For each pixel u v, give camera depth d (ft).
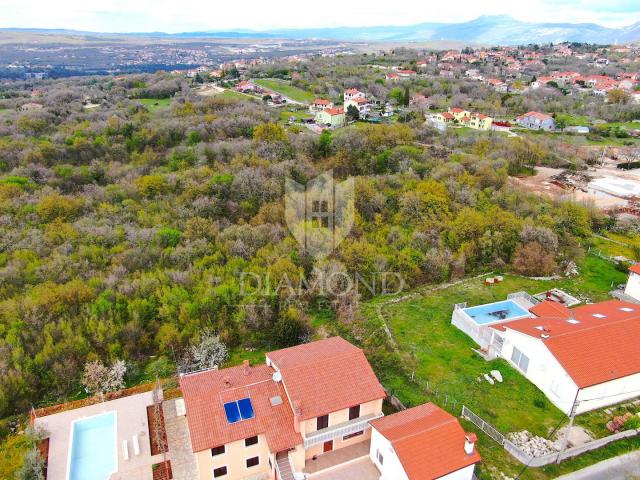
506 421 88.79
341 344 94.73
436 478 68.54
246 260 142.20
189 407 79.25
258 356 113.91
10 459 84.53
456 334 117.60
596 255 163.32
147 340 115.85
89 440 89.97
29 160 214.90
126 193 187.93
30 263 134.72
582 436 85.05
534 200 193.77
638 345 95.81
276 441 75.41
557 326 101.96
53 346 107.76
